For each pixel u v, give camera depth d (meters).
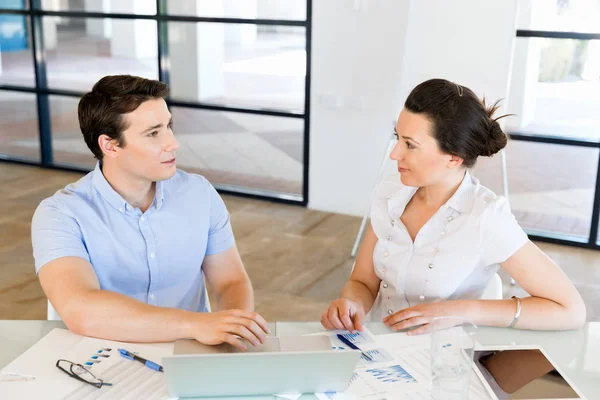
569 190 4.52
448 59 4.04
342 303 1.77
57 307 1.69
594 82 4.32
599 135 4.38
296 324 1.77
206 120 5.45
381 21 4.57
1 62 6.04
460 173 1.89
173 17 5.29
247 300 1.99
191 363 1.37
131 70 5.58
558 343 1.70
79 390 1.44
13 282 3.82
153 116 1.79
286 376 1.43
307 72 4.91
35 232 1.82
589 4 4.21
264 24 5.02
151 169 1.83
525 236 1.84
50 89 5.92
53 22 5.74
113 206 1.87
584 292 3.82
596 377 1.55
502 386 1.51
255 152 5.34
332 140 4.95
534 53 4.41
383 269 1.98
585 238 4.52
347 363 1.42
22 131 6.16
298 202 5.20
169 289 1.99
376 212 2.01
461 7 3.94
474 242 1.85
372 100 4.74
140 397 1.43
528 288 1.82
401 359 1.60
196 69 5.36
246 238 4.54
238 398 1.46
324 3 4.72
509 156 4.58
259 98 5.22
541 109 4.48
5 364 1.54
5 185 5.57
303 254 4.30
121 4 5.46
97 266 1.88
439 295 1.91
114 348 1.60
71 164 6.05
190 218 1.97
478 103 1.78
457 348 1.43
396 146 1.83
